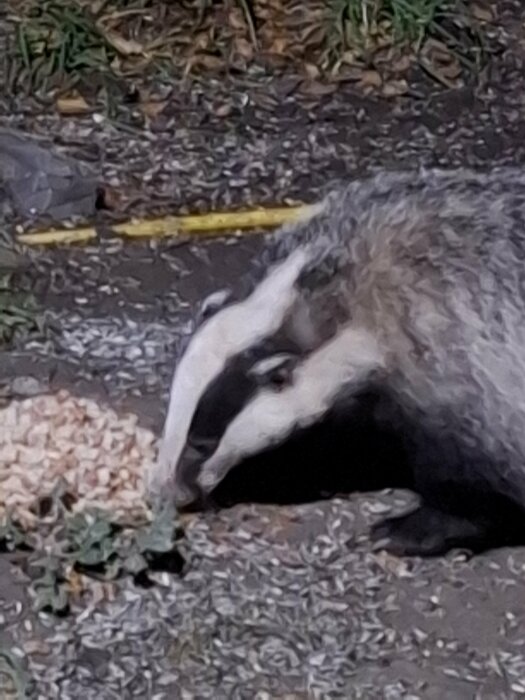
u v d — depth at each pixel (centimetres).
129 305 849
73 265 877
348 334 683
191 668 637
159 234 901
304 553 689
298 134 995
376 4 1057
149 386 787
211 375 691
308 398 688
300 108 1016
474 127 1009
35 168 923
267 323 689
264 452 696
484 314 670
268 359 687
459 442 679
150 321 837
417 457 691
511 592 679
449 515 696
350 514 705
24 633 650
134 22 1048
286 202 937
